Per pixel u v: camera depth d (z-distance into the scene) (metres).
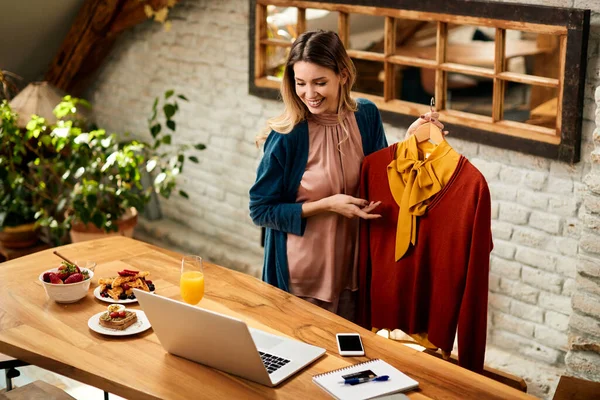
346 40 3.83
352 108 2.65
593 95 3.03
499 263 3.51
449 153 2.49
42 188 4.67
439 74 3.47
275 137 2.63
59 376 3.41
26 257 2.82
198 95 4.74
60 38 4.98
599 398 2.26
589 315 2.85
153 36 4.90
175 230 5.02
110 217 4.46
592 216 2.77
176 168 4.57
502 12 3.13
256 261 4.57
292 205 2.61
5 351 2.17
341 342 2.20
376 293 2.72
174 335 2.06
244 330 1.88
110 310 2.30
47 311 2.38
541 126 3.28
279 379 1.99
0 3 4.38
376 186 2.65
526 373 3.39
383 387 1.96
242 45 4.39
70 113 4.53
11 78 5.18
